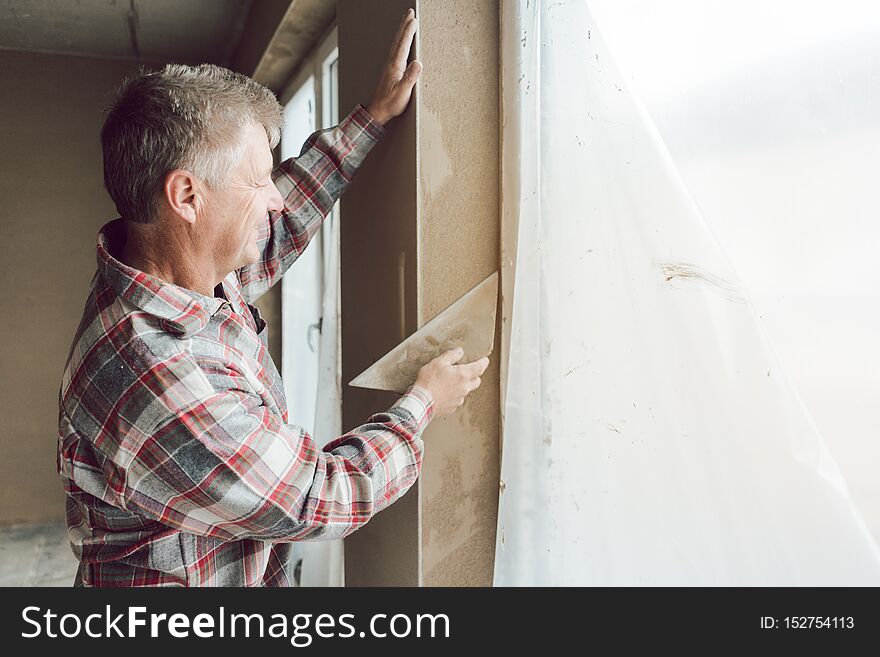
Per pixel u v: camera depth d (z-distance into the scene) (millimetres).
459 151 1300
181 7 3336
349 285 1652
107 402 965
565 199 1078
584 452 1053
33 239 3996
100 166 4094
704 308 865
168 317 982
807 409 757
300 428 1050
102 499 1003
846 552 720
